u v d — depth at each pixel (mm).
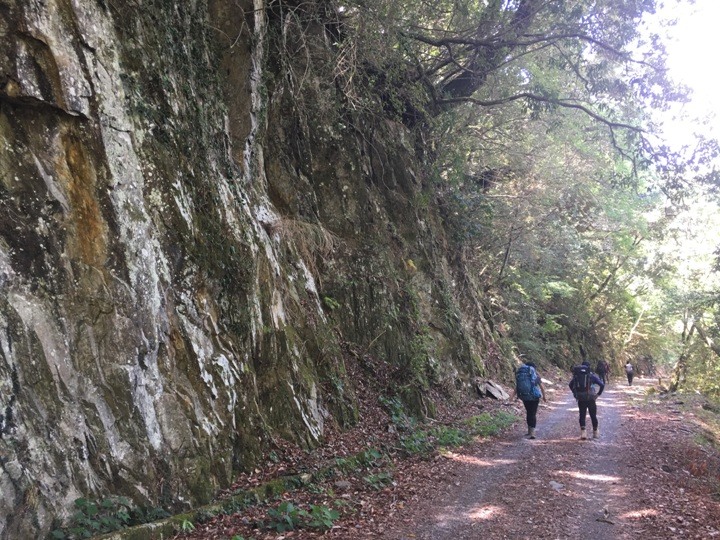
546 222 25125
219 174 8727
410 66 15703
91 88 6121
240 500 6562
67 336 5598
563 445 10609
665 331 46062
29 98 5555
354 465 8469
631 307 41688
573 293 36094
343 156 14312
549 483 7867
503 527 6168
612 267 36594
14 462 4824
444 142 18672
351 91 13555
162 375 6594
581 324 39156
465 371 16953
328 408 9984
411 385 12805
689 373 30641
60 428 5309
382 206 15641
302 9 12469
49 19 5742
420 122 17812
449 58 16562
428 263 16984
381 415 11258
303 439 8672
